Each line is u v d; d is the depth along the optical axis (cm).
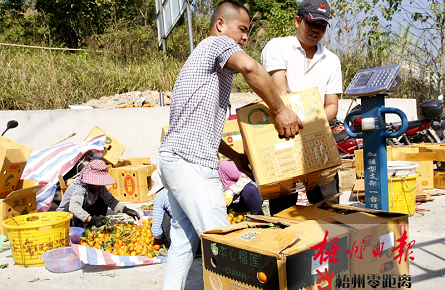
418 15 1052
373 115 307
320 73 320
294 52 319
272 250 171
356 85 309
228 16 251
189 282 315
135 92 991
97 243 378
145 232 407
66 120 722
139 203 620
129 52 1323
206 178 231
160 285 310
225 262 195
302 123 239
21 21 1669
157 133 780
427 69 1125
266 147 236
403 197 457
